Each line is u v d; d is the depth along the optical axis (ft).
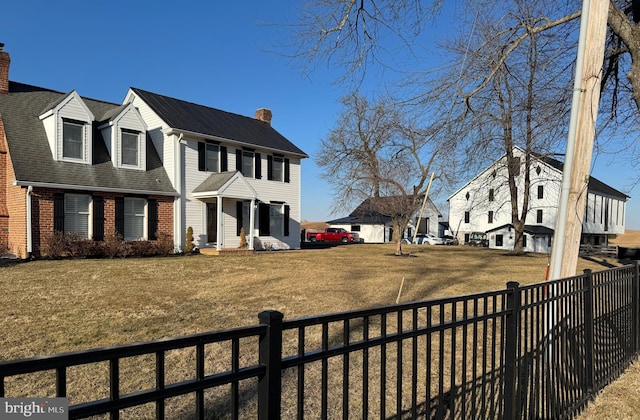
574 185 15.21
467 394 12.65
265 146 68.90
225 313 21.50
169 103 65.36
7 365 3.34
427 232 158.10
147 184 54.65
